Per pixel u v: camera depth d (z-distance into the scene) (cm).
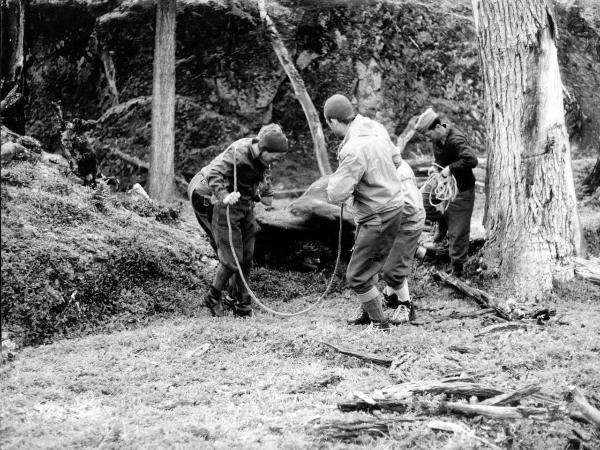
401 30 1412
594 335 662
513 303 749
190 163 1317
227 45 1358
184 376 583
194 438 455
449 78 1421
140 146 1320
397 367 590
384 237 679
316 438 459
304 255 902
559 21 1503
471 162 805
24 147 891
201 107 1341
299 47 1377
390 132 1377
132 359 621
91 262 749
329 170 1252
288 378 577
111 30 1338
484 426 472
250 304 773
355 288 687
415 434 461
